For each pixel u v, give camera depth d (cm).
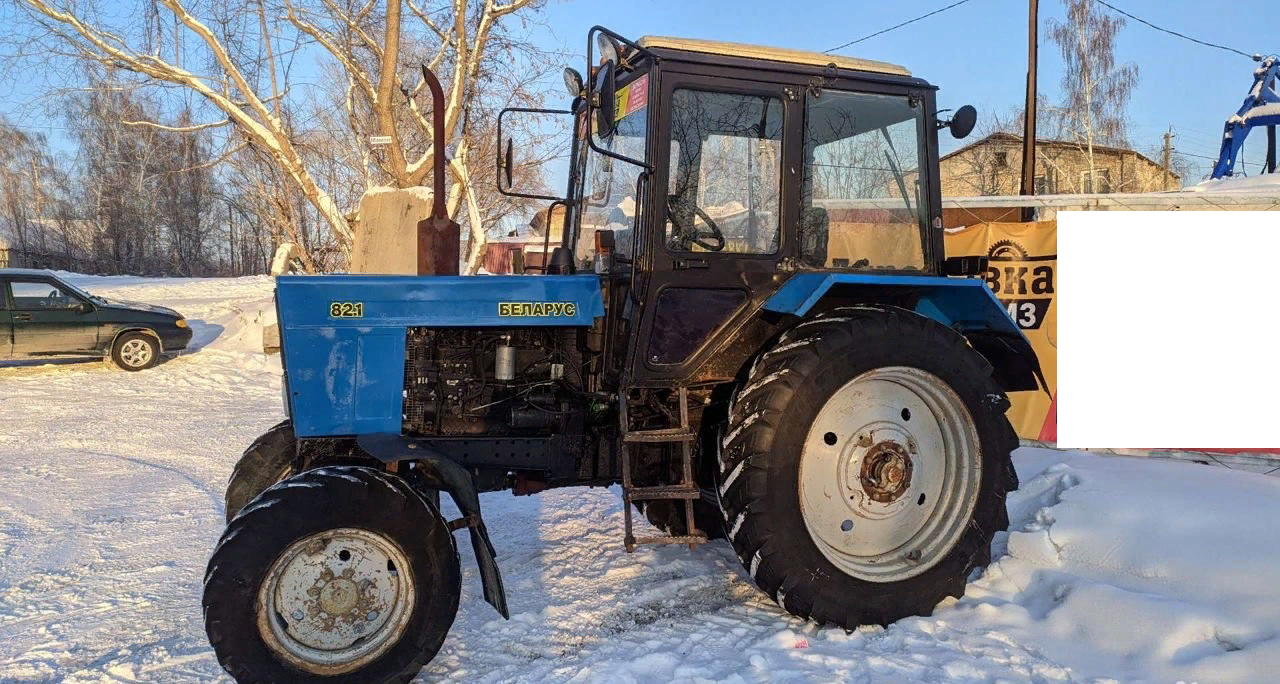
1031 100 1330
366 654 310
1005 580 408
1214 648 319
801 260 390
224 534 301
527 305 379
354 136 1591
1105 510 424
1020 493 487
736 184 381
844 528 383
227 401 1000
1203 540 384
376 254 858
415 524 315
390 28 1251
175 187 4259
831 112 394
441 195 420
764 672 320
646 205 365
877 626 368
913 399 397
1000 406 394
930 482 399
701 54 372
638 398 397
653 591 409
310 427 353
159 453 726
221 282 2597
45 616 386
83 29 1244
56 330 1159
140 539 495
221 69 1322
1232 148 1561
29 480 631
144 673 329
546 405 405
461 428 397
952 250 716
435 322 368
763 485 352
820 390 358
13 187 4388
